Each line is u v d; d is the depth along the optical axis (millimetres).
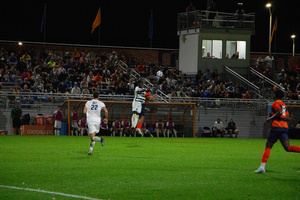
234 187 8078
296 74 42000
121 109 28469
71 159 11844
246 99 33406
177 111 29672
